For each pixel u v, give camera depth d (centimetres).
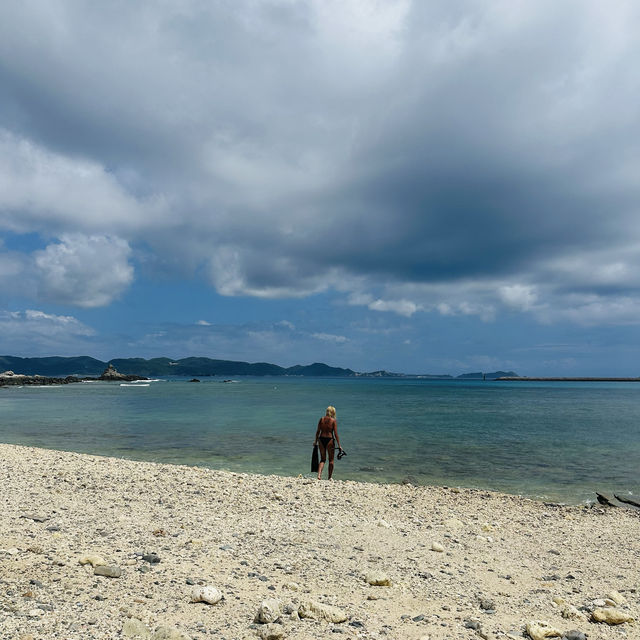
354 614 544
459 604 600
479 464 2019
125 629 447
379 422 3819
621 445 2562
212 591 549
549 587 691
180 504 1064
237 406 5591
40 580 557
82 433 2894
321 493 1295
